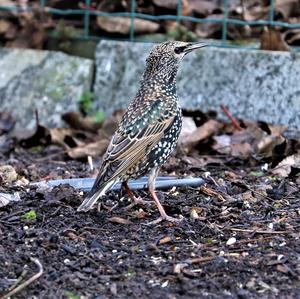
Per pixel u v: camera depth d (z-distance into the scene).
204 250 8.84
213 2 15.84
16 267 8.45
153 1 15.77
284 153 12.57
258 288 8.01
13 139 14.11
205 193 10.62
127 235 9.27
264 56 13.92
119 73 14.95
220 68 14.23
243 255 8.70
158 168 9.96
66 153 13.34
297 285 8.07
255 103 14.03
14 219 9.70
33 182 11.36
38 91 15.16
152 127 9.82
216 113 14.20
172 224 9.52
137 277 8.23
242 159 12.48
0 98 15.19
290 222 9.64
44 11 15.97
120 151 9.62
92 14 15.58
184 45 10.24
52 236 9.02
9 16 16.05
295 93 13.74
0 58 15.40
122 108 14.91
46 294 7.95
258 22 14.33
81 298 7.86
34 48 15.81
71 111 15.03
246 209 10.13
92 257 8.66
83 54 15.62
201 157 12.83
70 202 10.12
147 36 15.54
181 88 14.45
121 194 10.59
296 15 15.53
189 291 7.93
